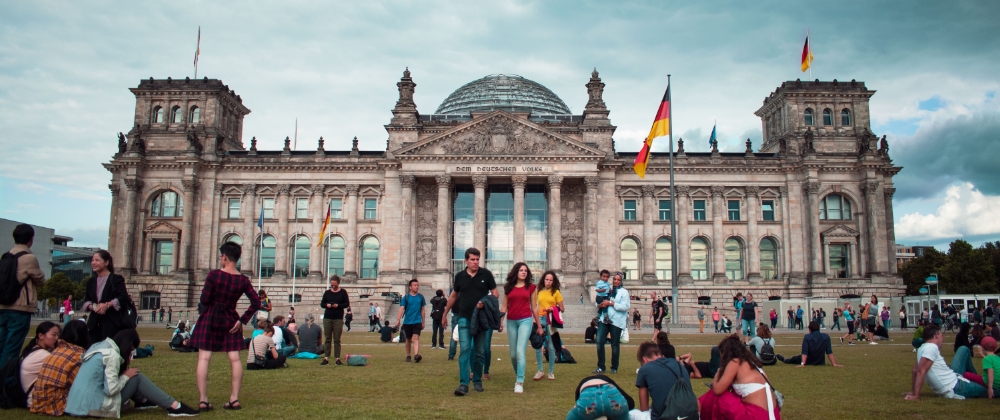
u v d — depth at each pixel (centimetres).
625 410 1808
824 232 12362
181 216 12481
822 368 3578
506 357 4081
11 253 2536
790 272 12331
